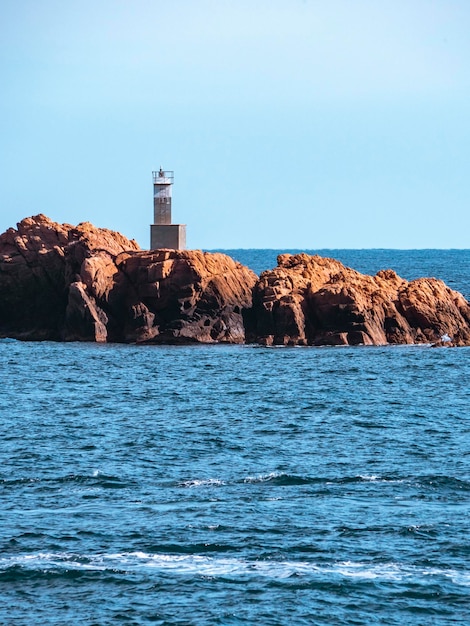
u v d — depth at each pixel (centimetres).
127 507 13938
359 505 14038
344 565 11875
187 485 15100
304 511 13750
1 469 15988
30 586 11356
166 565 11888
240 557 12119
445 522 13288
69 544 12494
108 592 11212
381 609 10850
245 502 14175
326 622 10575
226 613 10744
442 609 10850
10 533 12838
